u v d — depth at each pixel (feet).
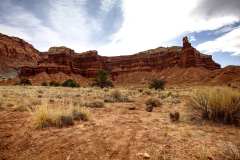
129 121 18.75
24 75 435.94
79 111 20.45
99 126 16.58
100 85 193.57
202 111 18.99
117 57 602.44
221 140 12.30
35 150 11.67
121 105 34.37
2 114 23.49
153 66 521.65
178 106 30.96
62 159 10.27
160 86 143.13
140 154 10.32
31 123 17.85
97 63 553.64
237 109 17.10
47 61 498.28
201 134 13.74
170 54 505.25
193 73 394.52
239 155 9.53
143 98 51.60
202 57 483.51
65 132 14.90
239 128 15.42
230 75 305.32
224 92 18.72
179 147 11.16
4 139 13.73
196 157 9.75
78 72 522.88
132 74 522.06
